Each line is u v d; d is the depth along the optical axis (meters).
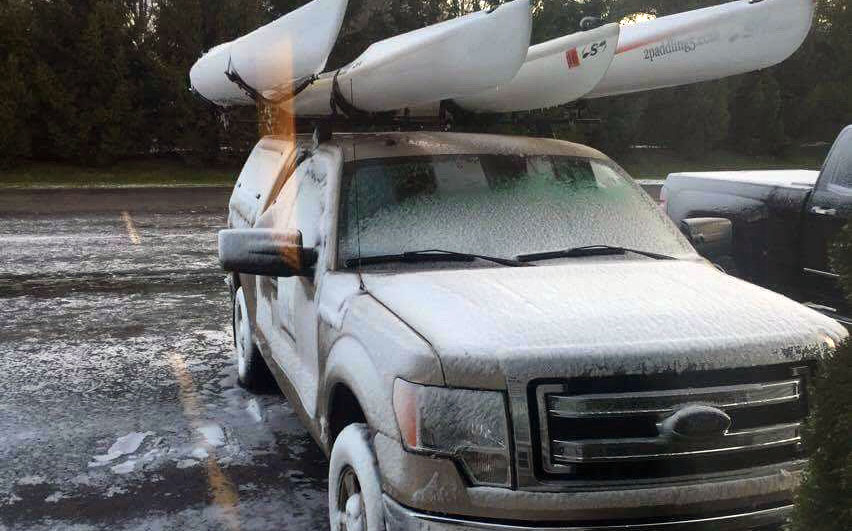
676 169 40.53
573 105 5.13
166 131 30.06
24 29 28.11
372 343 2.93
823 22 52.22
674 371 2.62
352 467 2.97
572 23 32.62
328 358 3.29
